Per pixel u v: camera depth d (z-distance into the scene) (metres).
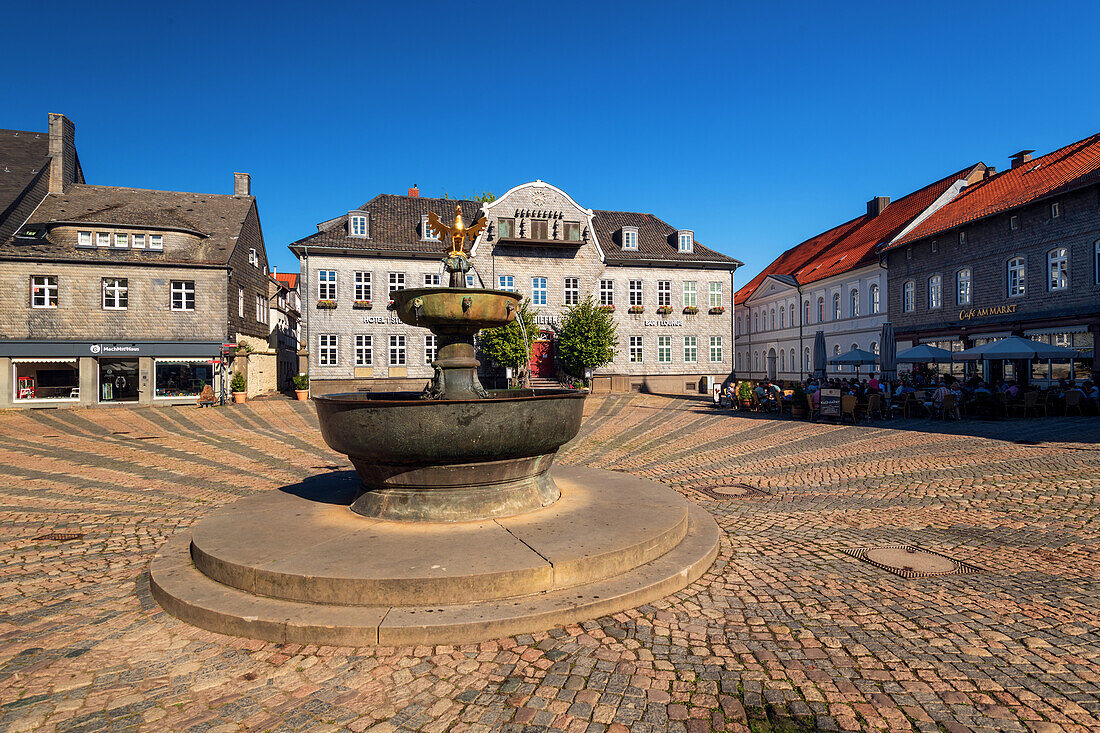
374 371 32.47
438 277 33.47
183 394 28.20
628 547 5.04
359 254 32.38
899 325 31.30
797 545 6.20
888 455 11.70
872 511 7.55
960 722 3.08
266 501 7.00
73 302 26.62
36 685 3.61
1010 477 9.19
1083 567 5.32
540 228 34.28
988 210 25.58
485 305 6.48
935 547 6.01
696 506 7.54
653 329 36.41
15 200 27.36
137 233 27.95
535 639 4.10
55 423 20.75
